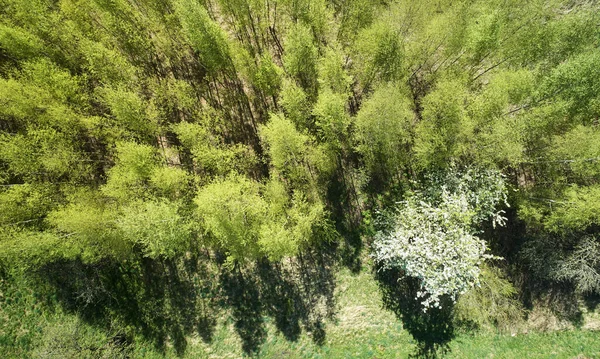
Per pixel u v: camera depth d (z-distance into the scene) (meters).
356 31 25.92
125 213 22.80
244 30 27.42
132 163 22.84
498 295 26.84
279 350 27.45
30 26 23.28
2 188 24.94
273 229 22.81
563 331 28.16
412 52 25.38
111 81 24.05
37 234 23.09
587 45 24.31
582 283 26.45
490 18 22.81
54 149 23.70
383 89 22.78
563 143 23.70
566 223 24.06
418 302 28.03
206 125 25.88
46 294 27.08
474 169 24.67
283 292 27.91
